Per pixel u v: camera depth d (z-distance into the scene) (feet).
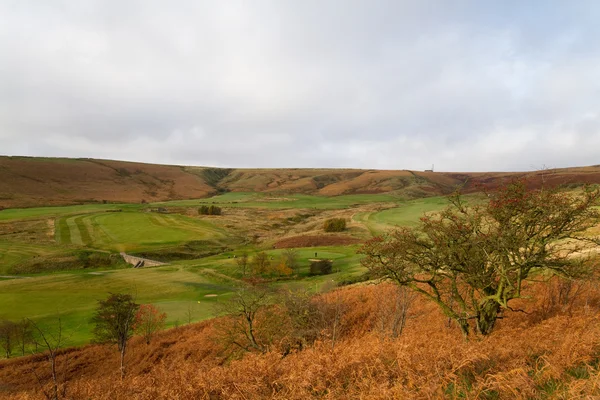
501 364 23.77
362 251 47.57
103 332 109.19
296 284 173.88
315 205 575.79
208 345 91.91
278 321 77.82
